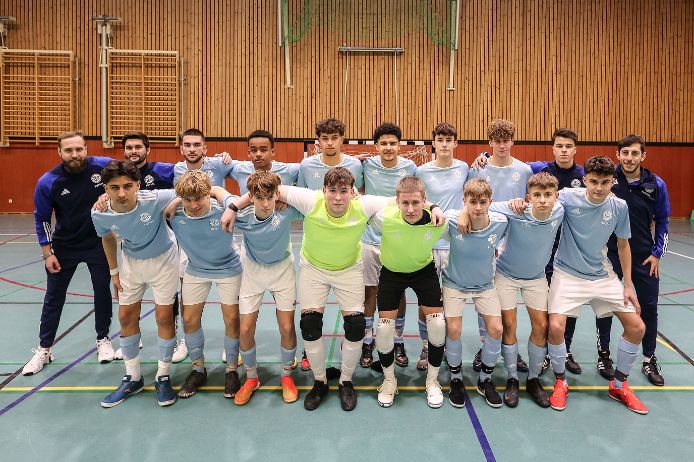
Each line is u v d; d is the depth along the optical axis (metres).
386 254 2.63
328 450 2.15
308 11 9.95
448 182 3.25
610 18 10.09
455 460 2.08
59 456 2.10
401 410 2.54
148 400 2.65
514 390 2.64
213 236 2.57
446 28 10.00
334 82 10.08
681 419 2.44
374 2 10.00
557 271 2.76
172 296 2.67
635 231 2.94
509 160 3.27
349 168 3.24
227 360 2.78
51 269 3.00
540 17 10.07
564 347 2.63
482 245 2.49
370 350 3.16
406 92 10.09
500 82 10.12
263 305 4.48
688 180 10.38
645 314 2.93
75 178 3.00
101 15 9.92
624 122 10.23
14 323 3.83
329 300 4.68
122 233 2.53
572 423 2.40
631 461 2.08
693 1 10.06
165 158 10.16
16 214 10.19
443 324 2.58
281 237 2.60
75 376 2.93
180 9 9.95
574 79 10.15
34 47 9.94
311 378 2.95
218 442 2.22
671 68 10.20
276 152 10.16
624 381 2.64
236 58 10.04
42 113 9.99
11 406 2.55
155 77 10.00
